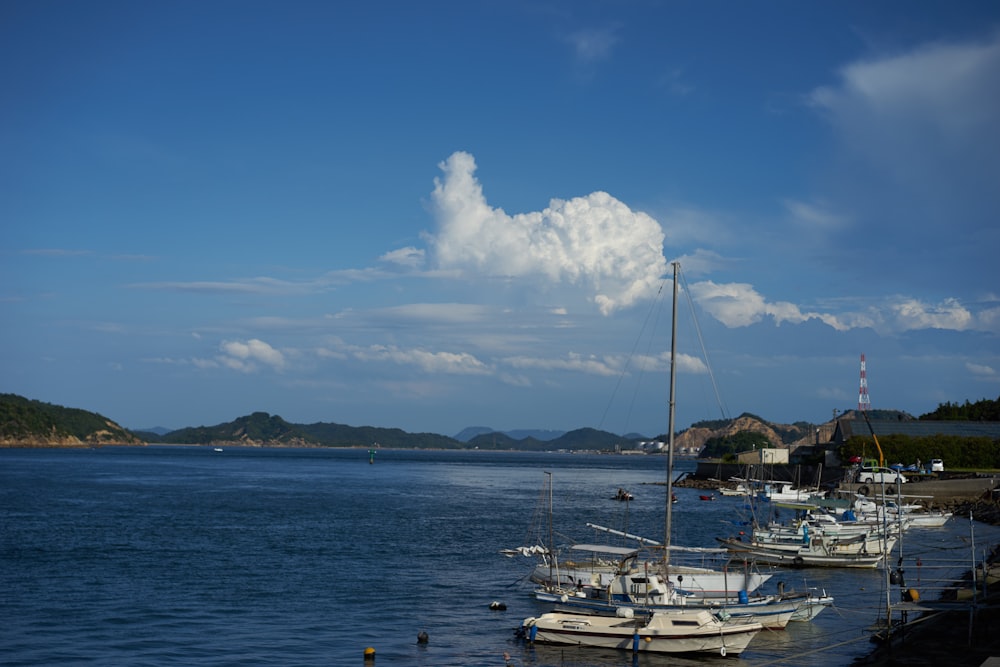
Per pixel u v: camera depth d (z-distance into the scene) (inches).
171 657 1663.4
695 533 4082.2
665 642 1747.0
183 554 2933.1
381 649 1755.7
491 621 2015.3
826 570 2859.3
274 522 4077.3
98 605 2087.8
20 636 1787.6
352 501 5605.3
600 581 2165.4
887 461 6343.5
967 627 1712.6
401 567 2748.5
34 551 2928.2
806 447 7667.3
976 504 5044.3
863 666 1588.3
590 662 1702.8
